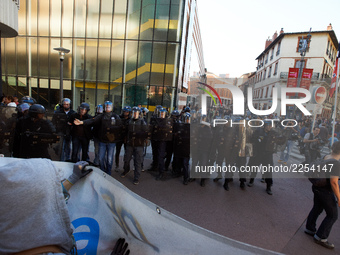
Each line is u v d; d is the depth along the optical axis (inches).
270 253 34.9
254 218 134.4
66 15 506.3
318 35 939.3
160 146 187.8
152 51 476.7
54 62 528.1
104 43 496.4
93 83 514.0
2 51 550.6
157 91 485.7
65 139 184.9
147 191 165.0
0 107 118.7
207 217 132.4
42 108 142.2
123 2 476.4
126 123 185.0
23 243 32.6
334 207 107.8
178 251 44.6
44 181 34.3
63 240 36.7
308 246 108.7
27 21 526.3
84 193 56.6
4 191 31.4
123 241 53.2
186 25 502.3
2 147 120.3
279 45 1033.5
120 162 233.5
